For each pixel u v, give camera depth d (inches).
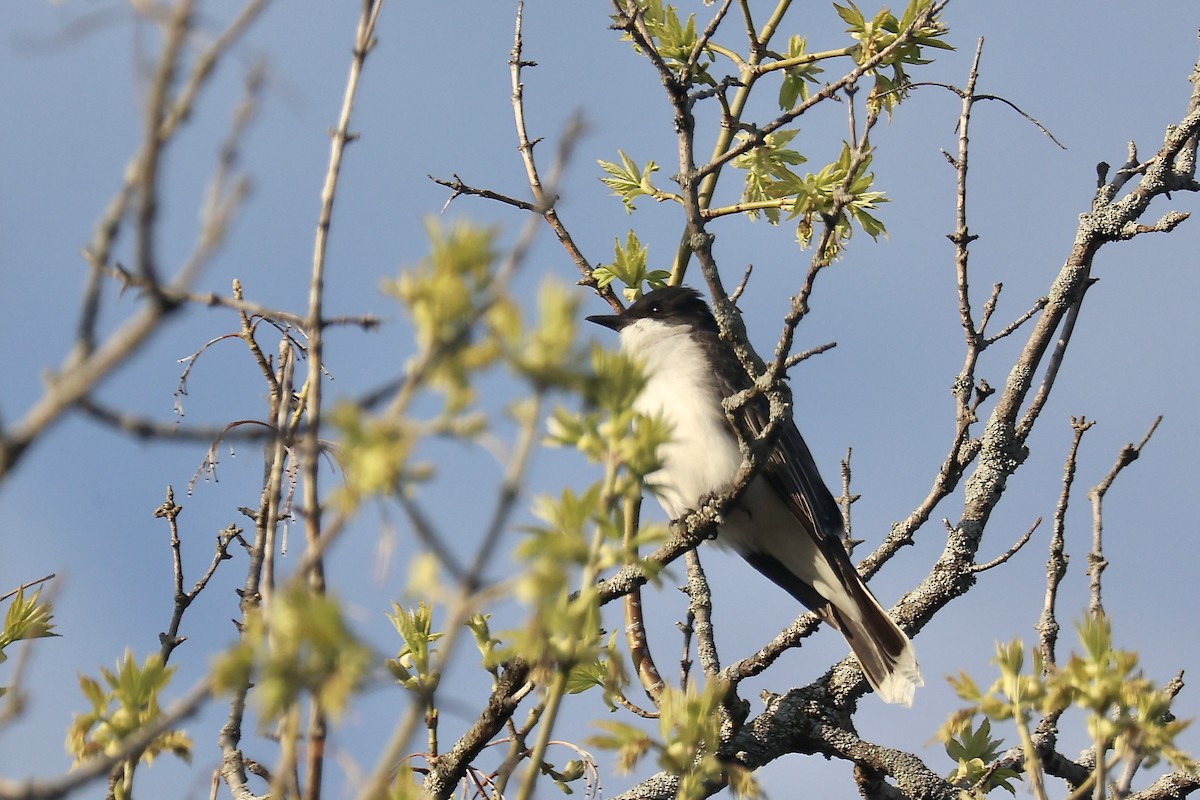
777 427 315.3
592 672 317.1
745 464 320.8
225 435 151.6
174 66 131.3
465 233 142.9
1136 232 402.6
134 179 129.6
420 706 147.6
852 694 394.6
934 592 400.8
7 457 122.6
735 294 411.5
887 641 397.4
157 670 182.1
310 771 175.2
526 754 263.9
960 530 404.2
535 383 143.9
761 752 382.6
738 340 307.0
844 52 375.2
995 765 315.0
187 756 179.9
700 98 301.1
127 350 126.3
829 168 371.9
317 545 141.6
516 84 426.0
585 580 167.6
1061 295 406.9
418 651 286.0
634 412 173.2
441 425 140.3
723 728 385.7
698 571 406.3
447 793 311.7
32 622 234.2
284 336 258.2
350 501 140.5
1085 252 409.1
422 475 142.1
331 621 136.3
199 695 138.1
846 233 374.0
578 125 152.6
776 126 301.1
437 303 139.9
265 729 158.2
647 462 169.9
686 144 303.9
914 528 406.9
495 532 144.0
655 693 372.2
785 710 389.7
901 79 371.2
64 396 124.9
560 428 171.8
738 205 384.5
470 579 143.6
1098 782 194.1
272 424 247.9
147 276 127.8
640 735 204.4
